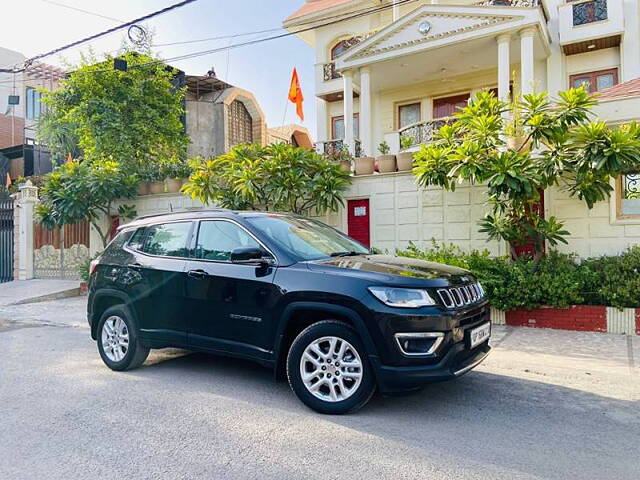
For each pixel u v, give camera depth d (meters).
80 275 14.16
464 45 14.15
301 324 4.53
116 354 5.70
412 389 3.94
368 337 3.96
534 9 12.79
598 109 9.32
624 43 14.53
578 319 7.54
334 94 19.53
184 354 6.51
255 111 26.86
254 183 10.30
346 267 4.34
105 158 15.62
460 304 4.17
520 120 8.30
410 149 14.81
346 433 3.78
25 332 8.62
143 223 5.90
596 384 5.06
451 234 9.74
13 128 29.59
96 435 3.80
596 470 3.18
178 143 18.25
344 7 19.12
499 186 7.68
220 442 3.63
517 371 5.52
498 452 3.45
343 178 10.75
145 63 16.52
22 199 15.71
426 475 3.10
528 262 8.38
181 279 5.11
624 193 8.41
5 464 3.33
